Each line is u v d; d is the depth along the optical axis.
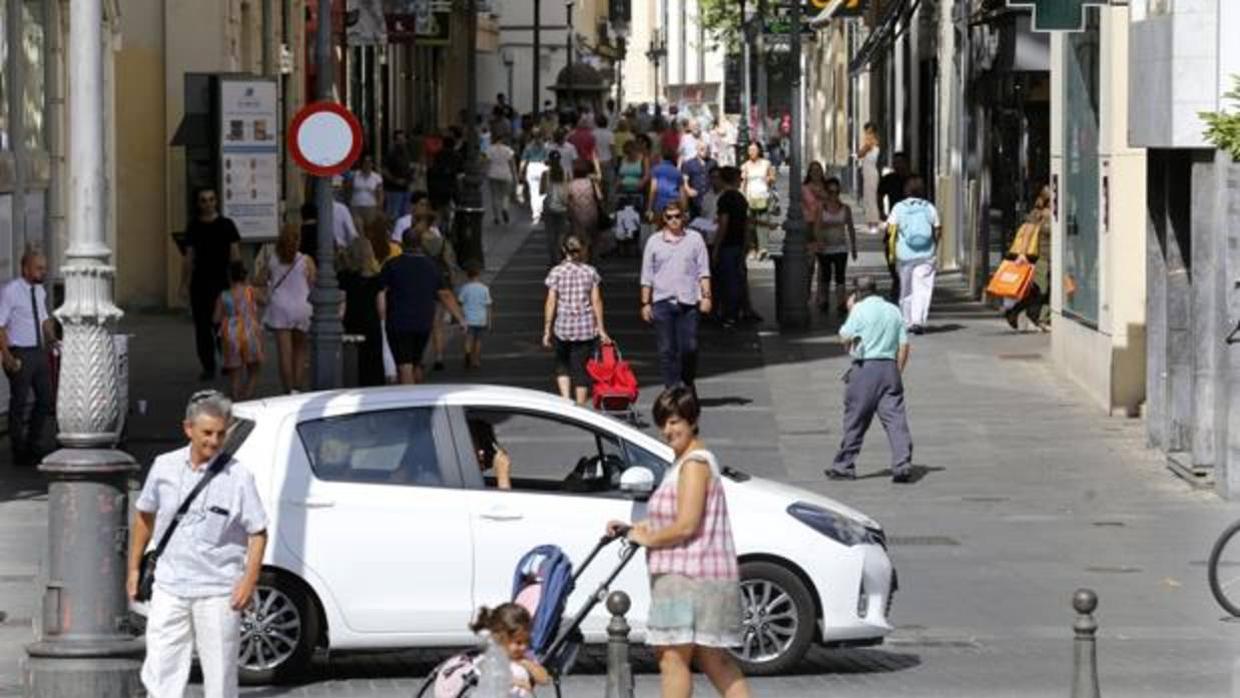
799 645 37.34
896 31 130.25
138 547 31.53
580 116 147.75
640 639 36.84
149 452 61.69
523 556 34.19
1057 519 53.47
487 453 37.31
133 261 95.81
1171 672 38.09
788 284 89.19
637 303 99.88
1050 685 37.00
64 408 33.81
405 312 67.25
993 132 98.62
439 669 28.84
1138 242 67.38
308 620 36.66
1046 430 66.12
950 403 71.00
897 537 51.28
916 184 87.38
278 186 84.75
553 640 29.83
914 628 41.88
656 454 37.44
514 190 166.88
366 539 36.66
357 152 59.50
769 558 37.25
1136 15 60.59
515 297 101.81
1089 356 71.94
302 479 36.72
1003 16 90.00
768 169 120.50
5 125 64.56
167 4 95.56
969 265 106.06
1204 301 57.16
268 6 112.56
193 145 85.19
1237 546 42.53
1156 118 57.31
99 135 34.06
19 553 48.34
